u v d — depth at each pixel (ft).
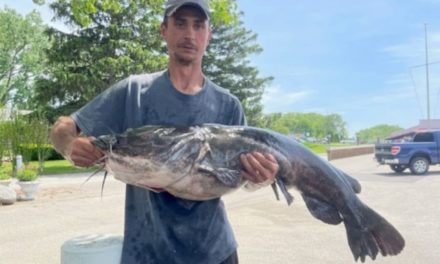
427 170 61.87
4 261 20.54
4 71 155.74
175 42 7.84
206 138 7.27
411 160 61.62
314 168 8.47
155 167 6.77
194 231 7.94
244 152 7.55
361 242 8.60
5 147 67.10
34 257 21.18
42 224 28.99
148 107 7.88
